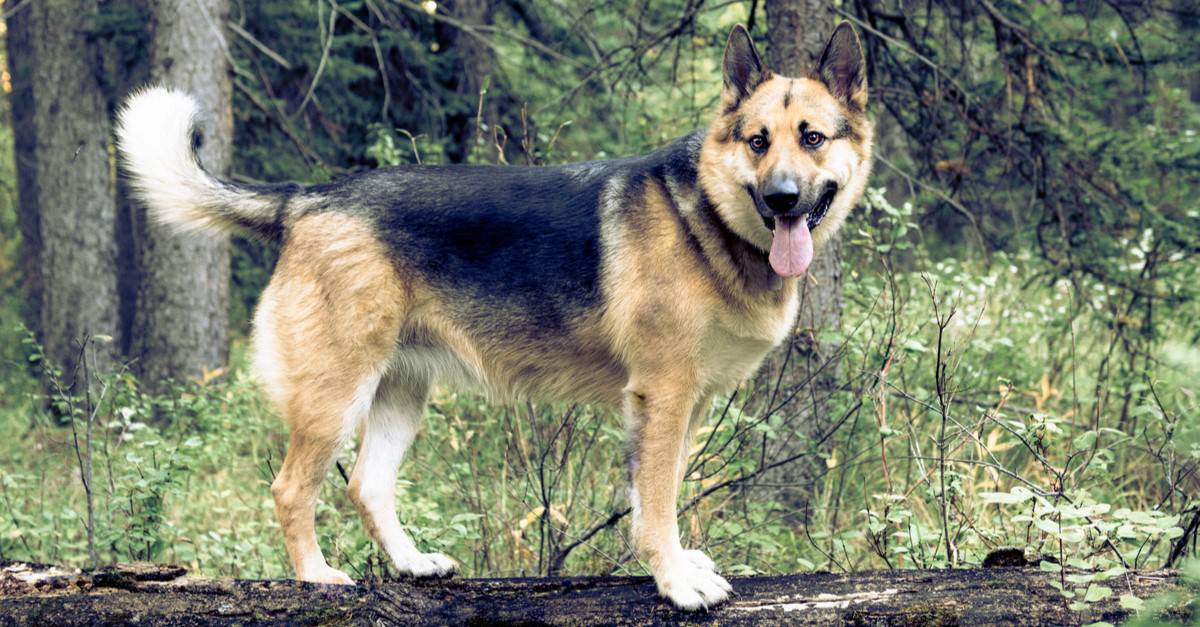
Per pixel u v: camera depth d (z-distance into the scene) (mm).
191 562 5199
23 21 11641
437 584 3660
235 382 7227
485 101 10523
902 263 8992
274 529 5910
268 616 3432
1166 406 5277
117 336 10305
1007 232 7805
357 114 10922
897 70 7312
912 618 3375
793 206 3682
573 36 10227
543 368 4148
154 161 4266
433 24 11211
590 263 3947
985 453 4844
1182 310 7098
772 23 5930
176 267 9047
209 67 8688
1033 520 3354
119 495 5180
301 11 10438
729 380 4039
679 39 7379
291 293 4078
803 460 5809
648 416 3824
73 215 10008
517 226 4027
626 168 4035
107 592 3480
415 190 4090
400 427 4398
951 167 7137
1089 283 7406
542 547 4781
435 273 4055
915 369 6246
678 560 3643
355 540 5129
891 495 4320
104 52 10453
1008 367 6984
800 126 3807
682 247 3811
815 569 5035
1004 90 7199
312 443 4008
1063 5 7359
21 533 4922
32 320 11922
